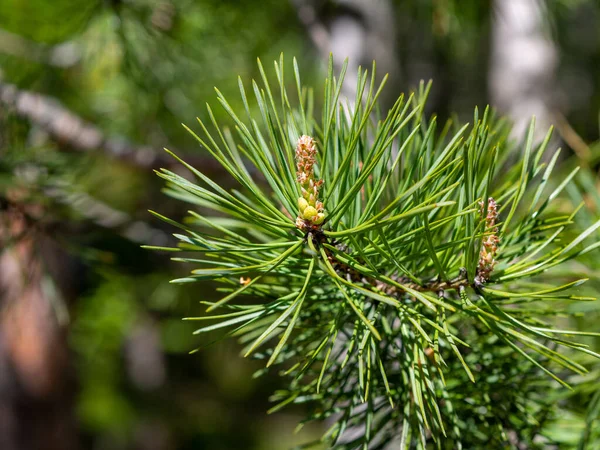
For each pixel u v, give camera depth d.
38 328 1.58
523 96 1.53
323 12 1.15
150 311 1.93
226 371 2.99
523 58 1.52
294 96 1.29
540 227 0.51
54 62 1.11
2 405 1.66
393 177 0.54
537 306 0.55
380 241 0.49
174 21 1.02
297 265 0.50
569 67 1.94
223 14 1.15
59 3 1.02
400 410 0.53
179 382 3.06
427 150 0.51
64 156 0.81
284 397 0.54
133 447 2.79
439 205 0.44
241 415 3.10
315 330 0.53
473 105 1.83
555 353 0.47
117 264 1.27
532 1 1.15
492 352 0.53
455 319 0.53
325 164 0.49
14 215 0.75
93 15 0.96
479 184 0.51
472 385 0.52
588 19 1.86
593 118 1.93
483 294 0.48
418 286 0.50
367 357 0.48
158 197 1.20
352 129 0.47
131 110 1.23
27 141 0.81
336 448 0.52
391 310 0.52
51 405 1.73
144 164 0.99
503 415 0.53
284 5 1.22
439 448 0.49
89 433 2.67
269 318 0.55
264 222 0.48
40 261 0.75
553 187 0.67
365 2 1.15
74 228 0.82
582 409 0.56
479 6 1.07
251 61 1.25
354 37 1.13
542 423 0.53
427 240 0.47
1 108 0.80
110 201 1.19
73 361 1.79
